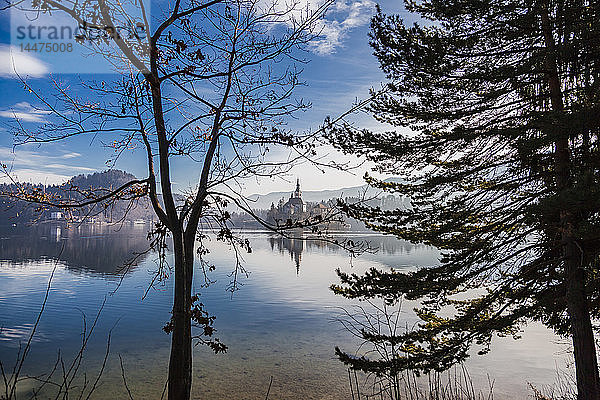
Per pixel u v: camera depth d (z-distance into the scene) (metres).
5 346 17.05
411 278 7.98
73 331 19.64
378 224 8.43
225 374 14.07
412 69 8.41
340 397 11.88
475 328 7.76
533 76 7.88
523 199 7.63
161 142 5.02
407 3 9.26
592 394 6.70
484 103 8.39
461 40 8.34
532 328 20.56
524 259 7.91
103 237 106.81
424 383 12.49
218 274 43.47
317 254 73.25
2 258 54.06
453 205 8.15
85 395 11.79
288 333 20.02
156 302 27.06
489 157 8.39
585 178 5.30
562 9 6.91
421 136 8.70
